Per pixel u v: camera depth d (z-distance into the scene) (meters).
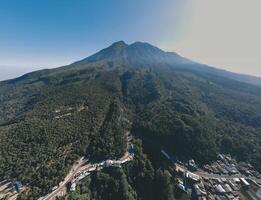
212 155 172.75
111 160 147.75
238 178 147.00
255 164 165.75
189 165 160.25
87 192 121.75
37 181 118.00
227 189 133.50
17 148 141.88
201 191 129.25
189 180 142.00
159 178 136.62
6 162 126.69
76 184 122.56
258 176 150.88
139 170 144.00
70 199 109.31
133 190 132.00
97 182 129.62
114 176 134.50
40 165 129.88
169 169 151.12
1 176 119.94
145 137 196.75
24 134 156.75
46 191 114.69
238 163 169.38
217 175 150.00
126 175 139.62
